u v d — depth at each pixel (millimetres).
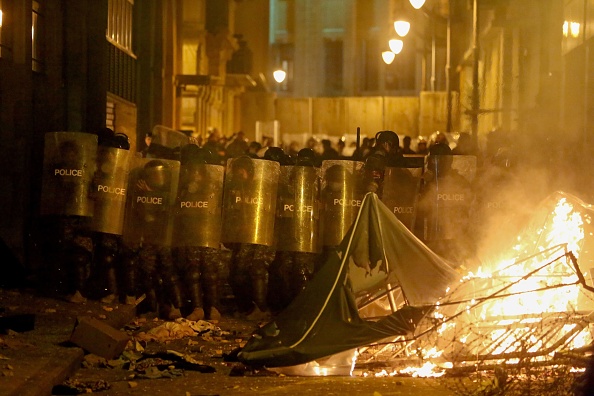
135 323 13359
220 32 44938
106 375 10062
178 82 36750
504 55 31672
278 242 13930
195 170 13641
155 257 13758
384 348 10789
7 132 16141
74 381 9406
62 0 19969
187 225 13602
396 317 10195
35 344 10602
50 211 13586
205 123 43438
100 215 13602
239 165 13688
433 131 50156
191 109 41688
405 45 66812
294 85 69062
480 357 9820
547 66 26797
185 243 13594
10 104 16266
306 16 68625
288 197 13836
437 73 62750
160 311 13914
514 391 9141
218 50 45281
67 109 20312
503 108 27797
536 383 9211
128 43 28438
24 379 8758
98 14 21672
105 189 13602
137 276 13891
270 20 69250
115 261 13875
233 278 14102
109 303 13883
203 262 13742
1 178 16031
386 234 10703
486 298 10086
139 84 30359
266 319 14070
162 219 13688
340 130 53062
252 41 61031
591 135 20359
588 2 21547
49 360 9719
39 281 15117
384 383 9742
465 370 9867
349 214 13797
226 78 49125
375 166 13727
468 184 13797
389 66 67438
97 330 10648
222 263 14602
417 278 10625
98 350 10617
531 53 29391
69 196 13523
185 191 13633
